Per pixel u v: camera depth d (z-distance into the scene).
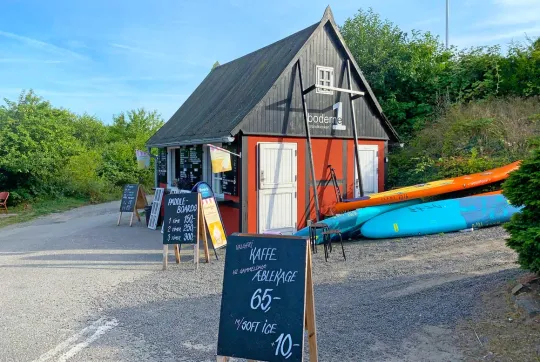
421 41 18.91
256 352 3.59
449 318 4.87
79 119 38.88
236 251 3.90
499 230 9.28
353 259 8.21
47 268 8.54
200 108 14.40
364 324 4.95
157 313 5.75
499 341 4.18
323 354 4.27
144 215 17.55
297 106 10.97
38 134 22.66
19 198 22.33
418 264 7.30
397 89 17.47
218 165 9.91
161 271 8.12
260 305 3.69
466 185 10.77
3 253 10.45
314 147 11.37
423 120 16.16
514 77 15.34
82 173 25.12
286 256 3.74
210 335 4.92
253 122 10.21
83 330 5.21
